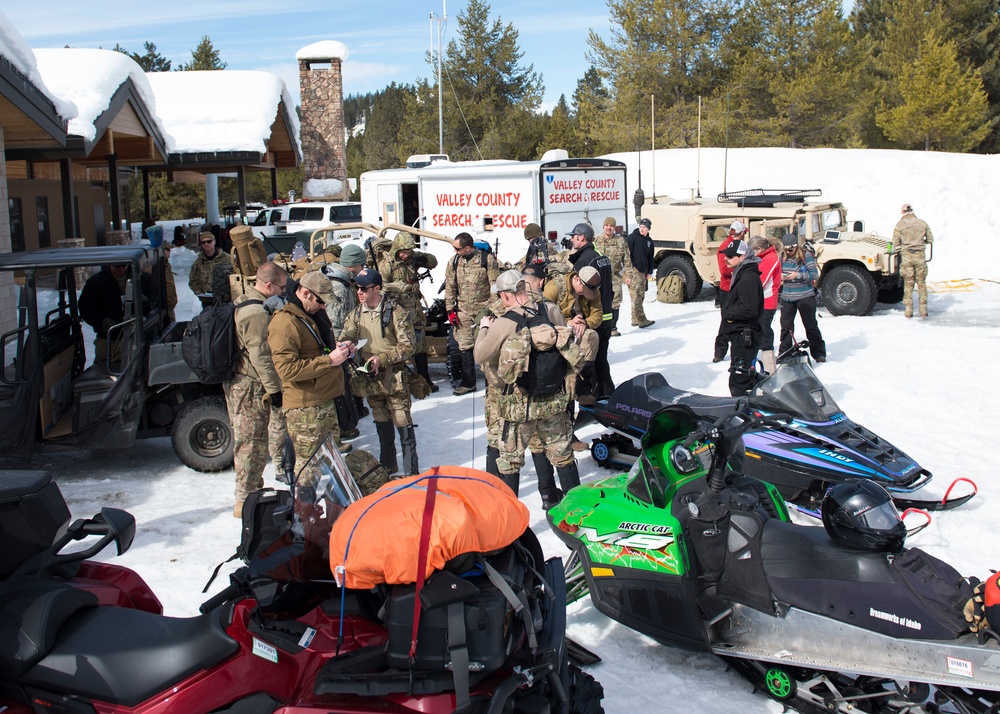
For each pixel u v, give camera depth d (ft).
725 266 35.96
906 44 140.67
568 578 16.42
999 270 67.46
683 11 135.33
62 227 71.36
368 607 10.41
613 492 16.05
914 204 81.30
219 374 20.49
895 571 12.14
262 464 21.29
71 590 10.92
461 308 32.83
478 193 49.29
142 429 24.94
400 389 22.74
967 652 11.20
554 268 28.63
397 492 10.14
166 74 88.02
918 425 27.66
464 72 144.36
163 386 24.79
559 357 19.51
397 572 9.20
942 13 142.41
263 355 19.84
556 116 144.36
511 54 144.77
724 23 138.10
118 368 24.56
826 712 12.67
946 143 123.75
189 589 17.48
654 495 15.23
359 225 38.27
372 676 9.53
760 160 98.32
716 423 14.34
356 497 11.90
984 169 84.02
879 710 12.29
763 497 14.48
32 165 80.69
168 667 10.15
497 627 9.34
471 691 9.66
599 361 30.17
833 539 12.72
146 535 20.42
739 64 134.31
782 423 20.27
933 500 20.92
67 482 24.29
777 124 129.59
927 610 11.69
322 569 10.68
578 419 24.80
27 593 10.67
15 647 10.29
